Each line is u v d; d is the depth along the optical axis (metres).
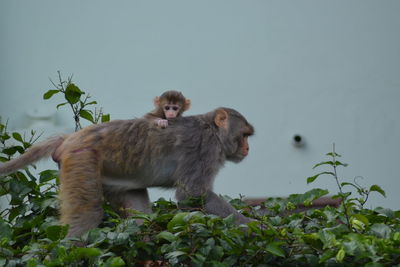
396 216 11.48
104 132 12.46
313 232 10.71
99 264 9.79
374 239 9.65
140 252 10.52
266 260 10.09
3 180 13.00
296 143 18.72
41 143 12.70
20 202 12.62
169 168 13.04
